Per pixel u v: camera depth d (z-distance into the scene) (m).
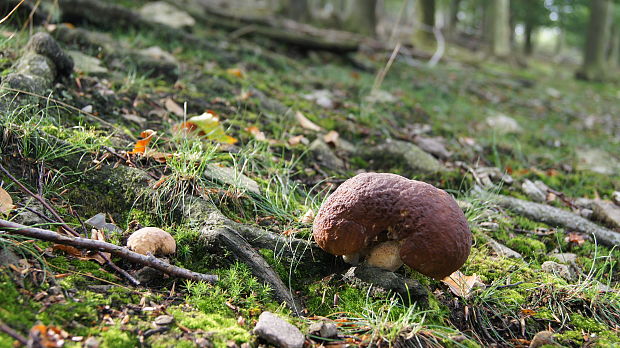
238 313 0.74
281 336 0.70
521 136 1.61
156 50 1.40
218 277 0.77
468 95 2.11
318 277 0.81
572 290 0.84
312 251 0.83
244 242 0.80
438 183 1.11
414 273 0.83
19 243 0.73
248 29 1.95
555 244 0.99
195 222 0.83
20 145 0.86
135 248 0.76
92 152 0.89
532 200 1.13
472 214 1.00
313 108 1.37
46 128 0.90
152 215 0.84
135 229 0.82
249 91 1.29
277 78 1.56
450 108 1.77
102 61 1.23
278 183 0.99
